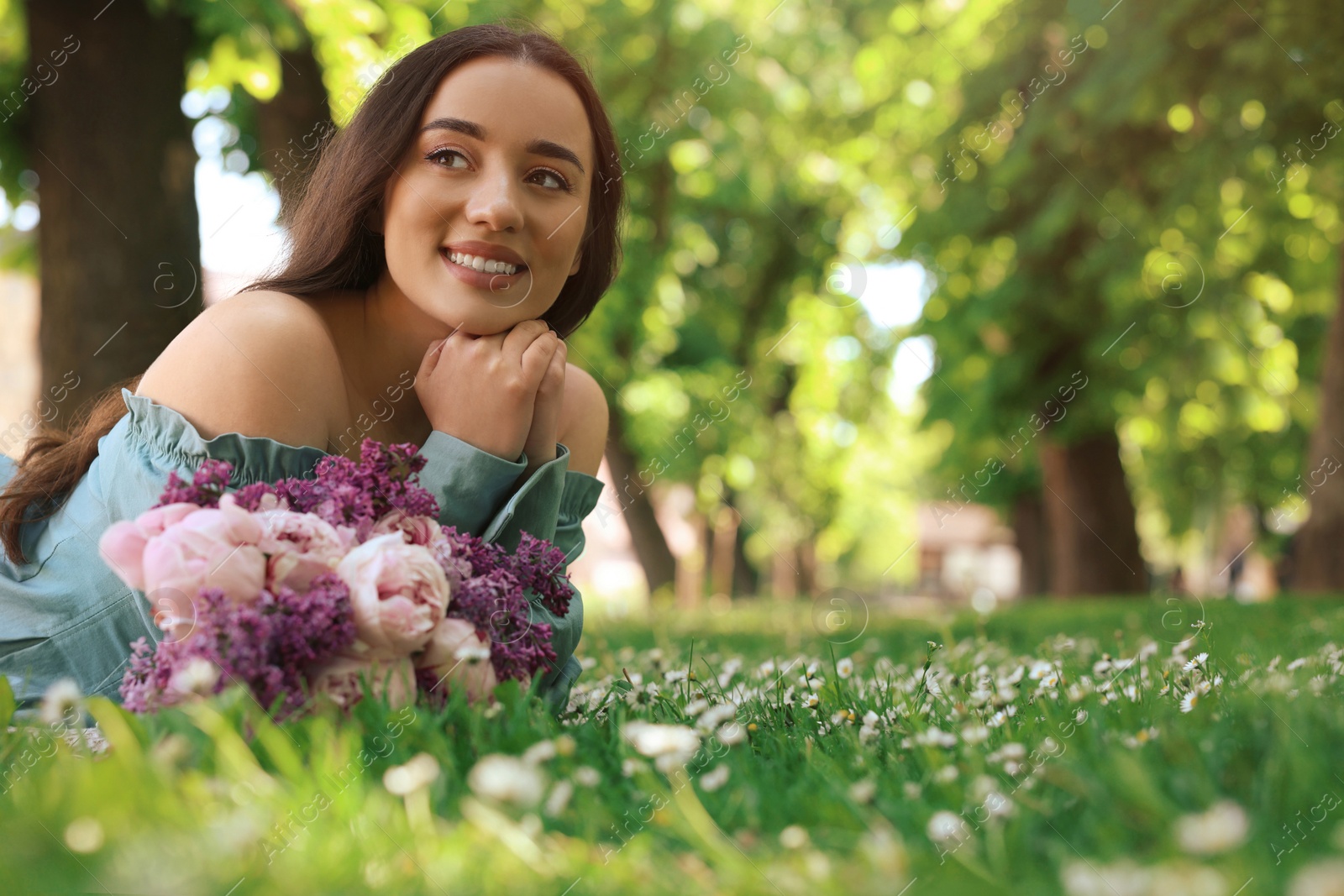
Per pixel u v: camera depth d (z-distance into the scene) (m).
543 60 2.34
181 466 2.11
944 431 14.95
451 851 1.23
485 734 1.68
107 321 6.88
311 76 8.41
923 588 39.84
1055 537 15.44
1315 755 1.38
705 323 17.02
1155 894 1.04
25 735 1.71
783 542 23.38
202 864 1.15
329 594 1.72
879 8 13.03
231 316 2.21
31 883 1.12
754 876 1.17
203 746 1.47
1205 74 8.64
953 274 12.59
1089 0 8.95
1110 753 1.47
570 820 1.37
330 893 1.12
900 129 13.67
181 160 7.16
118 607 2.25
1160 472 15.94
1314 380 13.27
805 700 2.20
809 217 17.17
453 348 2.25
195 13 7.09
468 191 2.25
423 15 7.93
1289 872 1.11
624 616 8.95
